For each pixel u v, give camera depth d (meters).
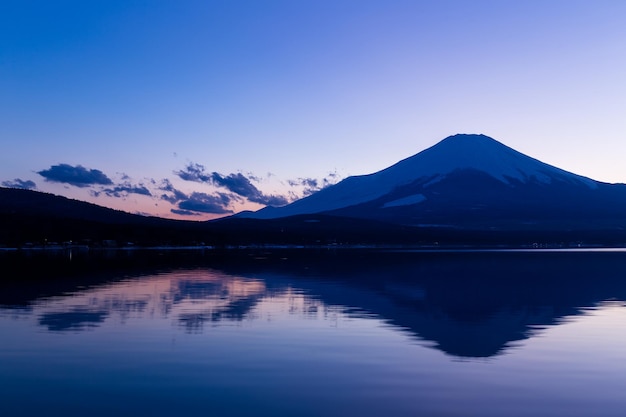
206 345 16.50
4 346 16.20
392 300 26.83
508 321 21.02
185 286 32.72
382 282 36.00
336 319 21.22
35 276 39.16
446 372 13.71
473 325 20.02
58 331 18.45
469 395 11.96
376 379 13.11
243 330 18.89
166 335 17.91
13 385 12.55
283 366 14.19
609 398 11.78
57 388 12.34
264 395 11.91
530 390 12.30
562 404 11.42
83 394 11.95
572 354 15.58
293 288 32.00
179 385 12.56
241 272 44.16
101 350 15.77
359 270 47.16
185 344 16.61
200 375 13.36
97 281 35.53
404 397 11.82
